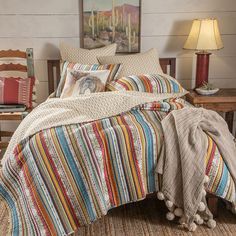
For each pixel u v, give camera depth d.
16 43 3.73
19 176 2.34
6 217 2.58
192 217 2.33
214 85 3.96
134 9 3.66
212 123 2.55
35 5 3.63
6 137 3.84
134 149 2.31
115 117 2.56
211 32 3.38
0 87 3.43
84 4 3.63
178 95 3.04
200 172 2.30
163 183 2.35
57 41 3.74
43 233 2.22
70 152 2.27
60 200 2.25
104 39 3.74
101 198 2.25
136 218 2.57
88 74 3.13
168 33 3.78
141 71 3.34
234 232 2.40
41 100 3.92
